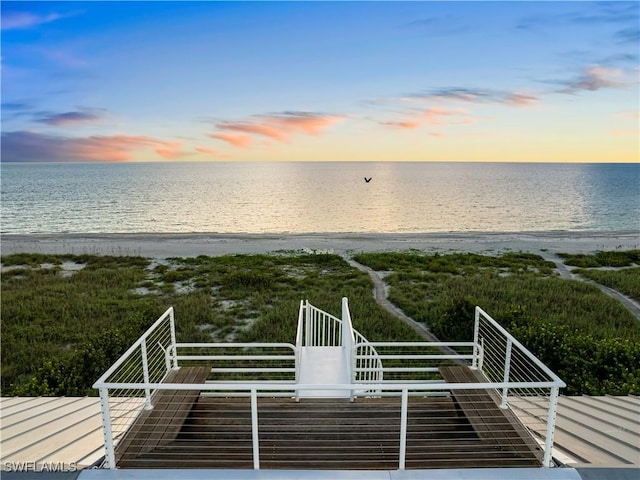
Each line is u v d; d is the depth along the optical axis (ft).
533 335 33.37
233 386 12.64
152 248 109.40
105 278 70.59
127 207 215.72
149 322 42.09
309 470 12.96
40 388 29.40
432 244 115.34
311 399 17.81
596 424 17.62
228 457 13.76
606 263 86.53
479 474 12.79
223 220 179.42
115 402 20.56
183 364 35.53
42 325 48.11
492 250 105.29
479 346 20.12
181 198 258.37
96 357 32.53
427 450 14.23
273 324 46.73
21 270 78.13
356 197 266.36
